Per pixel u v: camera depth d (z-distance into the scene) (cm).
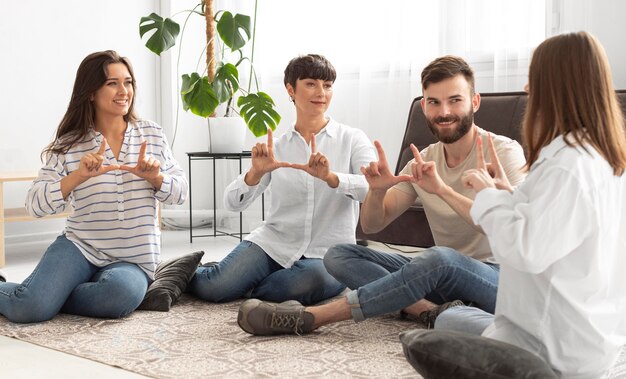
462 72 245
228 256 306
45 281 272
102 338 251
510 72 424
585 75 153
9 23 479
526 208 151
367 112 485
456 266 230
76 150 287
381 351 231
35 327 266
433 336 160
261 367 217
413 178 222
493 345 156
